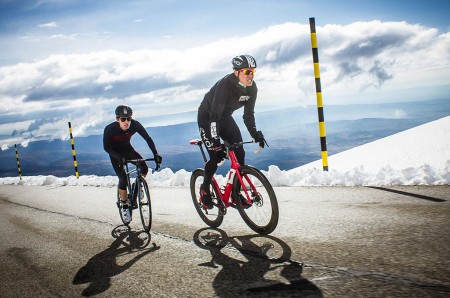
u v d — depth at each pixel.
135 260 3.04
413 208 3.52
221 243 3.23
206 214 4.08
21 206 7.23
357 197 4.30
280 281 2.24
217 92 3.46
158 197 6.32
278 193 5.21
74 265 3.09
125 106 4.38
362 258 2.43
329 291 2.01
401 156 6.68
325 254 2.60
